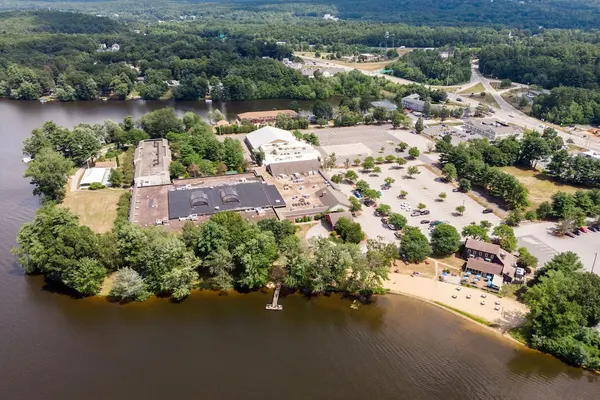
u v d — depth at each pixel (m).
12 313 137.50
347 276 154.50
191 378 115.69
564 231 183.88
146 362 120.62
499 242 174.00
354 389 113.94
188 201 191.62
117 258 149.62
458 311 142.25
